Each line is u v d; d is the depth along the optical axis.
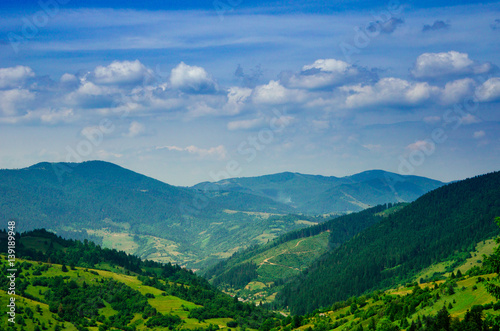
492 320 118.19
